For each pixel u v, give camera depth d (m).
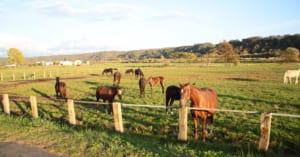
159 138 8.06
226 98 15.70
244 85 22.97
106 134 7.84
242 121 9.89
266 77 31.34
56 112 12.30
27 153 6.03
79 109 12.91
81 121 10.59
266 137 6.37
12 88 23.31
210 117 8.44
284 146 7.34
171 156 5.81
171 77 33.25
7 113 11.72
